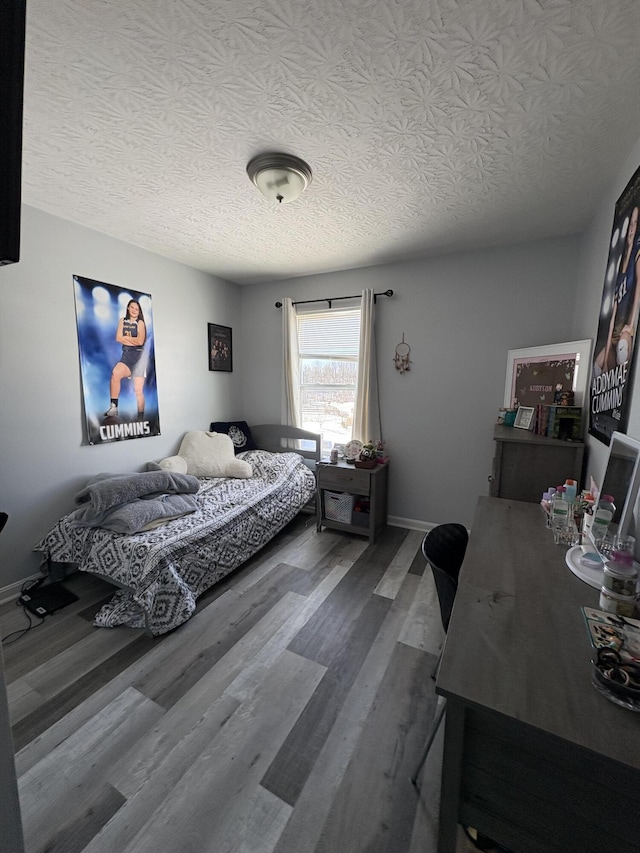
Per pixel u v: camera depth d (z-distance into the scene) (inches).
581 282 92.8
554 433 79.4
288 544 114.8
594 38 41.5
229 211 85.9
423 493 125.3
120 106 52.5
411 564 101.9
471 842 34.1
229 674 63.1
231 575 95.6
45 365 89.0
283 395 143.8
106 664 65.2
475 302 111.1
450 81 47.9
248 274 137.4
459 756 27.9
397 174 70.0
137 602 70.1
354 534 122.5
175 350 125.1
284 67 45.7
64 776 46.4
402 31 40.8
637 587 37.9
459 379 115.9
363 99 51.1
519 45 42.6
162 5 37.8
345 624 76.4
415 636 73.0
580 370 82.3
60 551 86.0
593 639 31.9
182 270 125.3
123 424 108.7
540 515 65.4
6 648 69.3
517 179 71.2
